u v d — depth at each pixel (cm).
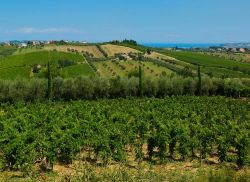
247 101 8250
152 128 4291
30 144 2978
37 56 14862
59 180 2659
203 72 13212
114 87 9438
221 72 13488
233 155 3266
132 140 3644
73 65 14012
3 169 2903
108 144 3180
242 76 12850
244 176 2511
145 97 9188
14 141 2969
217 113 5591
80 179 2512
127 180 2533
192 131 3800
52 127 3997
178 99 8044
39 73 11850
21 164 2808
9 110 6247
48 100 8431
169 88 9756
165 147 3219
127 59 16212
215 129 3819
